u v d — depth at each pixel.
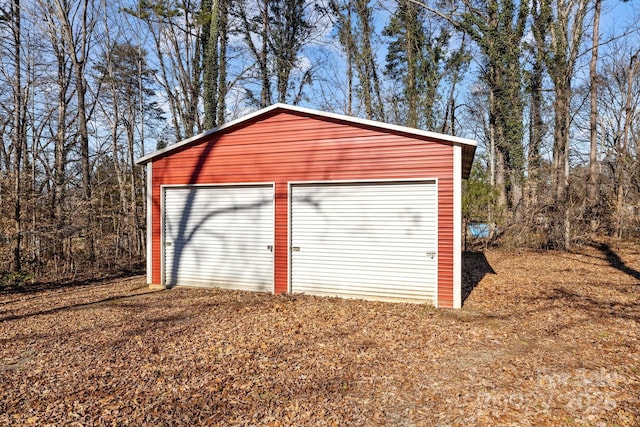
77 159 15.48
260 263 8.73
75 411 3.50
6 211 10.84
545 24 16.59
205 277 9.21
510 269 11.84
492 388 3.92
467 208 15.05
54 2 13.48
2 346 5.25
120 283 10.39
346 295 8.02
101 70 16.95
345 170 7.97
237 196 8.94
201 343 5.27
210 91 16.09
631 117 19.91
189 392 3.86
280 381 4.10
